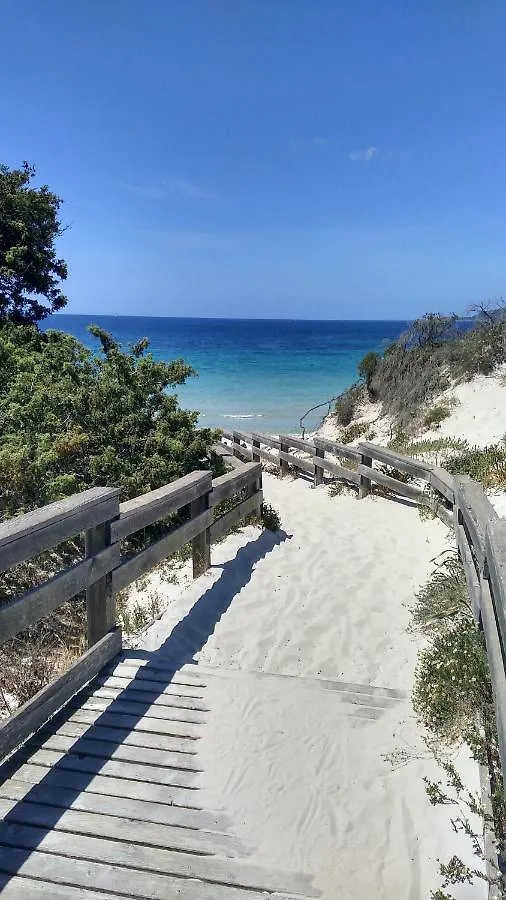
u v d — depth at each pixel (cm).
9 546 292
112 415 768
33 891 242
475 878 243
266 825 282
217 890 247
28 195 1295
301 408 2577
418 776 313
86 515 367
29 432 722
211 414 2453
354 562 640
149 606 540
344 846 271
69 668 369
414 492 831
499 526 286
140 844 268
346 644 465
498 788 264
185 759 322
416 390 1411
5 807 285
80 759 320
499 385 1208
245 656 444
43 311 1421
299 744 339
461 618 445
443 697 345
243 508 692
